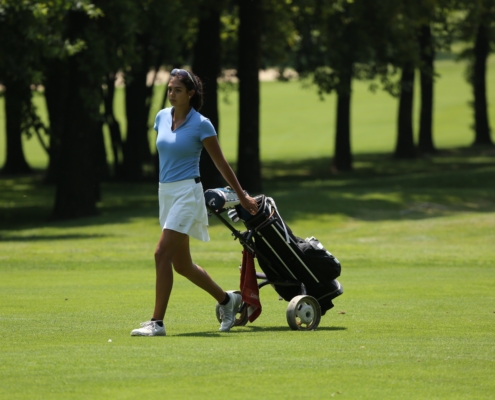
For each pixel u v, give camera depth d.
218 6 91.06
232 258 47.00
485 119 168.38
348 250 52.75
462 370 17.31
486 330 23.02
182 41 104.06
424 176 107.31
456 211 81.50
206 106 95.25
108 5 74.81
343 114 139.25
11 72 64.88
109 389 15.37
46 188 122.81
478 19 117.00
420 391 15.52
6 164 149.75
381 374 16.83
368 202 83.56
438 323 24.38
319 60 108.81
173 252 21.75
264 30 106.38
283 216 76.56
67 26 79.56
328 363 17.84
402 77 144.25
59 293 31.48
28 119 87.94
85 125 81.44
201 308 27.59
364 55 104.25
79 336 21.44
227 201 22.09
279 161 164.25
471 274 39.16
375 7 96.81
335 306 28.28
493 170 109.44
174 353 18.72
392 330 23.02
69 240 61.47
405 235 63.75
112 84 124.19
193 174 21.78
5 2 61.41
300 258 23.75
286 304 29.23
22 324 23.64
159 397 14.84
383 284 34.97
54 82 111.38
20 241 60.50
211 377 16.39
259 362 17.83
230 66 132.25
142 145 127.75
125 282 35.59
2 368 17.03
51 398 14.73
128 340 20.67
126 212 85.00
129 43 76.00
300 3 96.31
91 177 82.50
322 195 86.88
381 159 155.00
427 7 98.88
